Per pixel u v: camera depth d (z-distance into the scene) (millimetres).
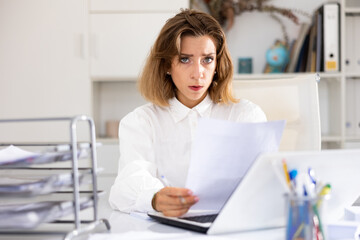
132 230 966
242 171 995
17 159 746
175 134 1526
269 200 899
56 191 968
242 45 3385
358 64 3246
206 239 869
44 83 3197
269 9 3330
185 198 1012
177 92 1544
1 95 3211
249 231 934
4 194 736
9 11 3195
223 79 1511
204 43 1344
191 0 3377
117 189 1254
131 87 3479
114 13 3184
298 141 1744
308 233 746
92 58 3193
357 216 1007
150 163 1380
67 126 3182
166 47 1395
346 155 899
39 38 3195
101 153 3045
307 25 3260
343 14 3119
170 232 943
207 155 962
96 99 3395
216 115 1555
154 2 3168
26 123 3193
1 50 3201
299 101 1760
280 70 3262
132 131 1497
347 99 3307
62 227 985
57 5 3186
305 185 768
